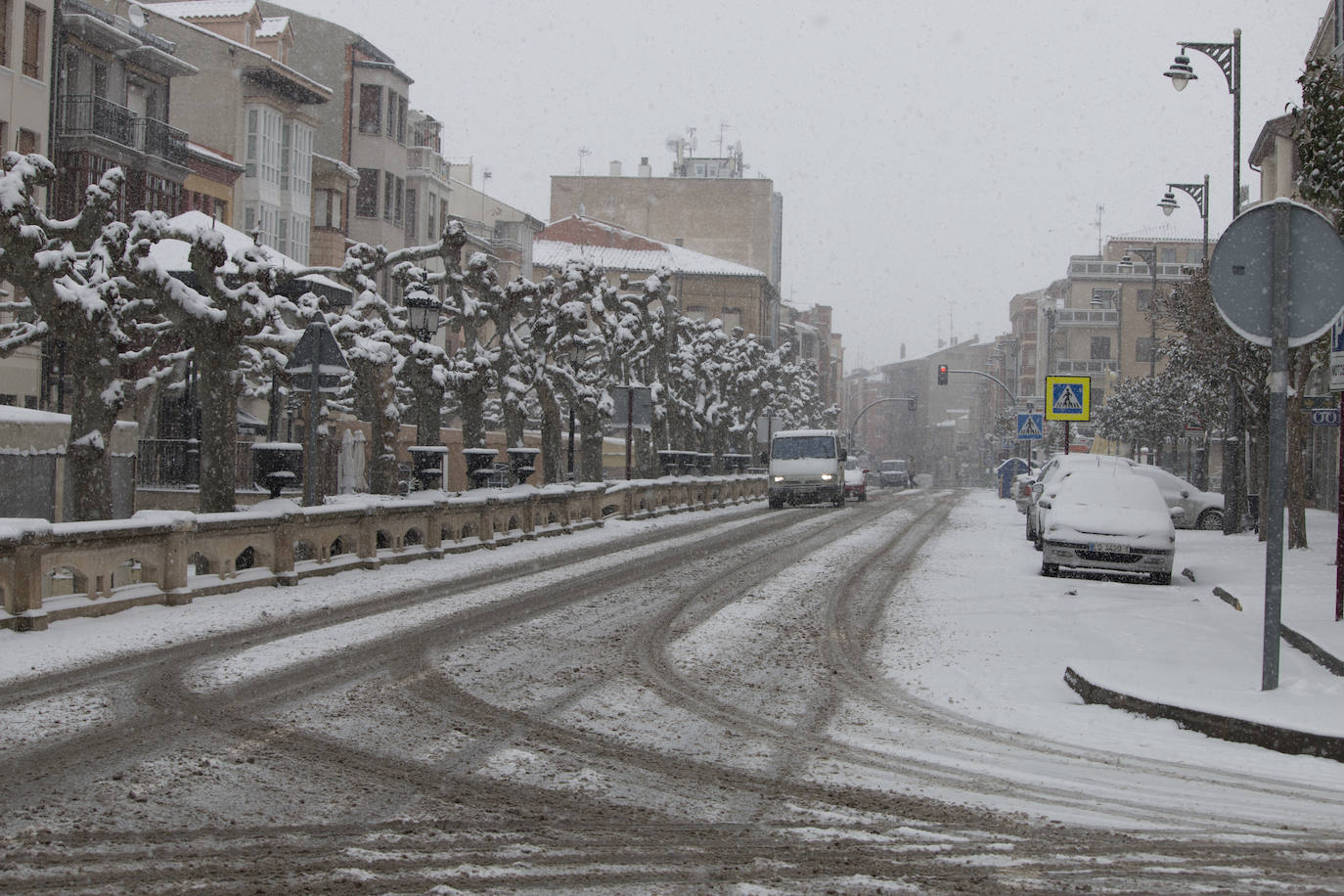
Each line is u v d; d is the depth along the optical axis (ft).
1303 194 60.95
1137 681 36.22
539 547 83.46
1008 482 213.66
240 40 184.24
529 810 21.63
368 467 105.09
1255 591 59.93
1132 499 73.10
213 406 59.82
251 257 62.39
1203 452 163.12
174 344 82.69
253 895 16.65
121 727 27.07
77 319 56.39
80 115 135.95
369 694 31.86
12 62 126.62
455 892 16.92
